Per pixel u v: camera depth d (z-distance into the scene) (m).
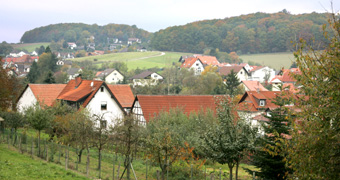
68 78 131.75
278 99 24.25
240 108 28.86
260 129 25.69
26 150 35.06
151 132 39.88
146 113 53.47
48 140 40.72
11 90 50.72
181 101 56.25
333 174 13.70
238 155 25.31
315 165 13.84
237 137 24.59
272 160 23.72
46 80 96.31
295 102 15.08
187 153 30.61
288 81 107.75
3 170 24.39
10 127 44.22
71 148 41.78
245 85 106.44
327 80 14.36
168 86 103.75
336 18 14.09
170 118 43.53
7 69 51.19
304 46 14.54
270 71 155.50
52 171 26.39
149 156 29.94
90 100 54.84
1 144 36.34
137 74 149.12
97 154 40.19
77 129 32.84
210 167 38.28
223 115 25.02
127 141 29.23
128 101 62.28
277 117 24.16
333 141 13.66
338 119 13.74
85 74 126.25
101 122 31.03
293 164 14.67
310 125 14.03
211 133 25.23
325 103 14.15
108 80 146.75
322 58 14.23
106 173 30.78
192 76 113.69
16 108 55.75
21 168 25.72
